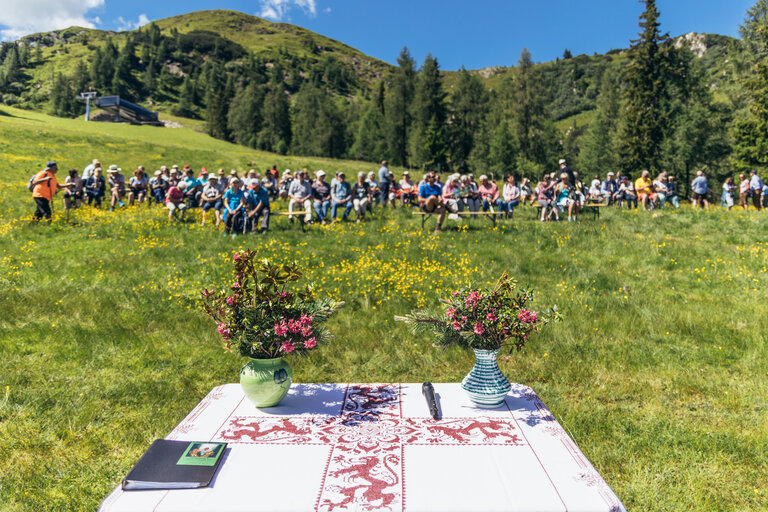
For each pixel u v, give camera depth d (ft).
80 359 21.06
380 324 25.34
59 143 115.55
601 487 7.09
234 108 411.13
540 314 10.96
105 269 34.76
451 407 10.30
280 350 10.40
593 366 20.80
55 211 51.57
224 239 42.98
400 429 9.14
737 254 38.22
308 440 8.70
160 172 64.18
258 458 8.02
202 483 7.15
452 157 296.51
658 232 45.91
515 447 8.37
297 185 50.67
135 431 15.28
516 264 35.78
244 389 10.28
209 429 9.23
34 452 14.17
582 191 58.54
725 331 24.07
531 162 249.14
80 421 15.81
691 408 17.31
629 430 15.52
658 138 181.98
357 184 52.42
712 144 172.35
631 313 26.73
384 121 322.34
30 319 25.27
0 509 11.73
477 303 10.77
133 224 47.70
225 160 134.72
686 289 31.53
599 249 40.50
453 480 7.27
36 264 35.17
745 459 13.97
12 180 75.10
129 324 25.22
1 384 18.13
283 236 44.39
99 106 433.07
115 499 6.89
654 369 20.52
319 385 11.85
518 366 20.85
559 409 16.81
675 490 12.48
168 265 35.86
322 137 333.21
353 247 41.27
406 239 43.93
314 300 11.79
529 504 6.64
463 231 46.55
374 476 7.39
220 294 11.12
